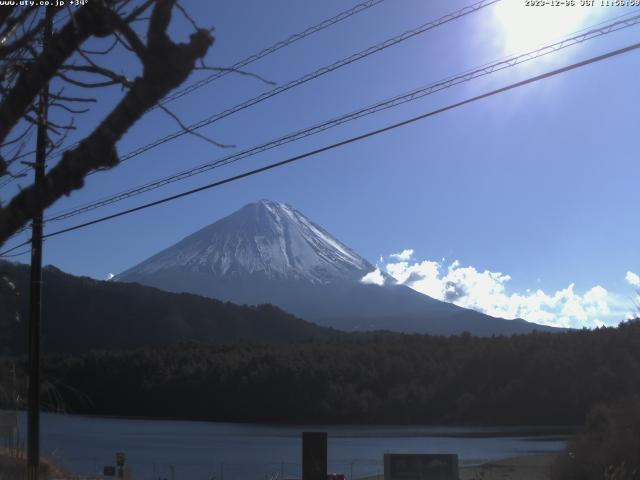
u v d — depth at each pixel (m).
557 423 88.94
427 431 86.94
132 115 3.67
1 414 21.17
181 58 3.56
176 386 107.81
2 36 4.34
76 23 3.97
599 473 23.02
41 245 18.06
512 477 34.47
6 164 4.86
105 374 106.06
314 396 106.00
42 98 5.07
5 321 8.91
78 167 3.80
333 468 45.09
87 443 64.38
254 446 64.62
